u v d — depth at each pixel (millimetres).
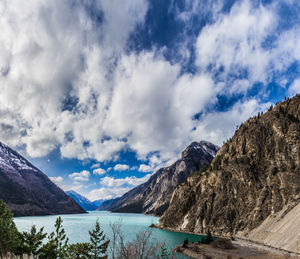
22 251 27312
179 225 133125
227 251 63875
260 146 126750
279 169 108000
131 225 149000
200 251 62594
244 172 121500
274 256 54219
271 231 80062
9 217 28500
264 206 99938
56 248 30312
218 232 108688
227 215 111938
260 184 112000
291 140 110375
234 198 117812
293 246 59250
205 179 145375
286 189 96500
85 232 112625
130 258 10578
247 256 56031
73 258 34969
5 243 25234
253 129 138625
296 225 66938
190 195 147375
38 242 30953
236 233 100625
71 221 195000
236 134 167750
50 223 158125
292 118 121625
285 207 87500
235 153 143125
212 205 123688
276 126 123062
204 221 118812
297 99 132125
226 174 130250
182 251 64438
